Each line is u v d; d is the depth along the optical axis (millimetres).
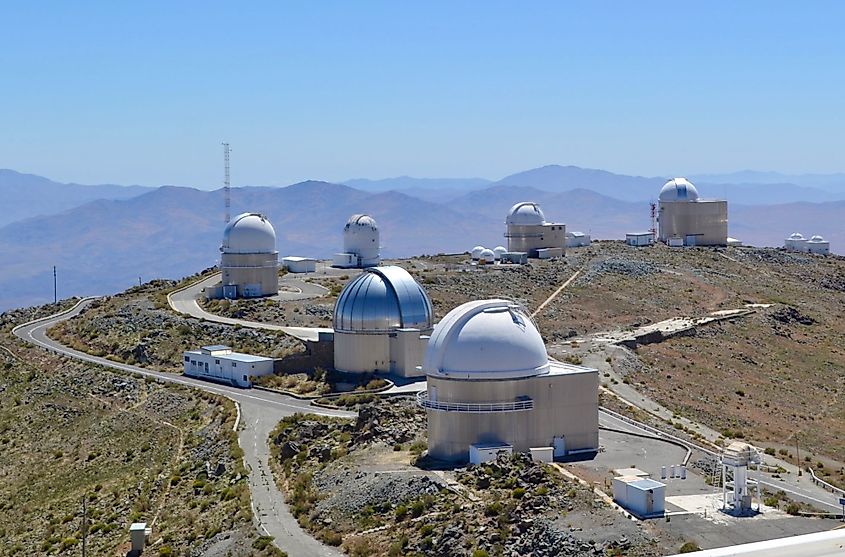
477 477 62219
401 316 102938
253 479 73375
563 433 70625
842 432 104375
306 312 131625
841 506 62625
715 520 54844
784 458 85875
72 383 114438
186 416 96688
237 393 100938
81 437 99688
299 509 65250
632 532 52156
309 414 89438
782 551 43062
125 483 82812
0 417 110688
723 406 107688
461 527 55156
